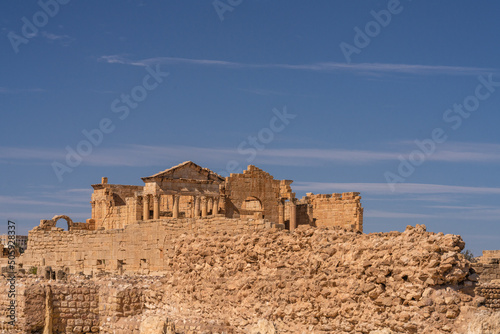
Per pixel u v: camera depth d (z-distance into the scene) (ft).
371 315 123.34
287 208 302.25
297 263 139.33
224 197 289.74
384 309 122.11
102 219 322.14
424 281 118.62
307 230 141.69
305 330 132.87
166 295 169.07
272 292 141.79
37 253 258.78
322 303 131.03
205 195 288.30
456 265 118.42
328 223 293.43
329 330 129.08
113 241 228.02
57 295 176.14
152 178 283.18
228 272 154.10
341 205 289.94
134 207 303.68
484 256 213.25
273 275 143.13
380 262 124.06
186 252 167.43
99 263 234.99
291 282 138.82
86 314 176.96
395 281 121.90
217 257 158.30
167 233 198.08
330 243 136.56
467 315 114.42
